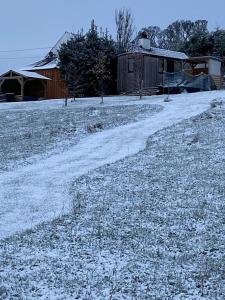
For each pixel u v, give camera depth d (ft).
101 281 29.99
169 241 38.14
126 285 29.50
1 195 56.44
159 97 134.51
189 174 57.82
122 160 68.95
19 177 65.16
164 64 170.19
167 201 48.57
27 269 31.65
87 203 49.62
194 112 100.42
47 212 49.08
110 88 170.71
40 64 199.82
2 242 38.47
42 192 57.16
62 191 57.06
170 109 107.34
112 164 67.21
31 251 35.50
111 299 27.32
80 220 43.73
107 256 34.73
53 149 81.51
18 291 27.94
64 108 124.57
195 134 79.41
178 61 173.78
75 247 36.47
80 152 78.59
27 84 187.73
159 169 61.62
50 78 183.52
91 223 42.55
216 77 166.71
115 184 56.54
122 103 125.90
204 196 49.34
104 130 93.30
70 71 165.89
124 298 27.58
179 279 30.68
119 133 89.30
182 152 69.77
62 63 171.42
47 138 89.35
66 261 33.45
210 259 34.24
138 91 158.51
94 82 167.53
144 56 163.84
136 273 31.60
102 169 64.75
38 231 40.98
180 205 47.06
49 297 27.30
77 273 31.22
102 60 164.96
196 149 70.33
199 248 36.58
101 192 53.57
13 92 186.91
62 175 65.00
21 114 120.16
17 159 75.77
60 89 181.98
